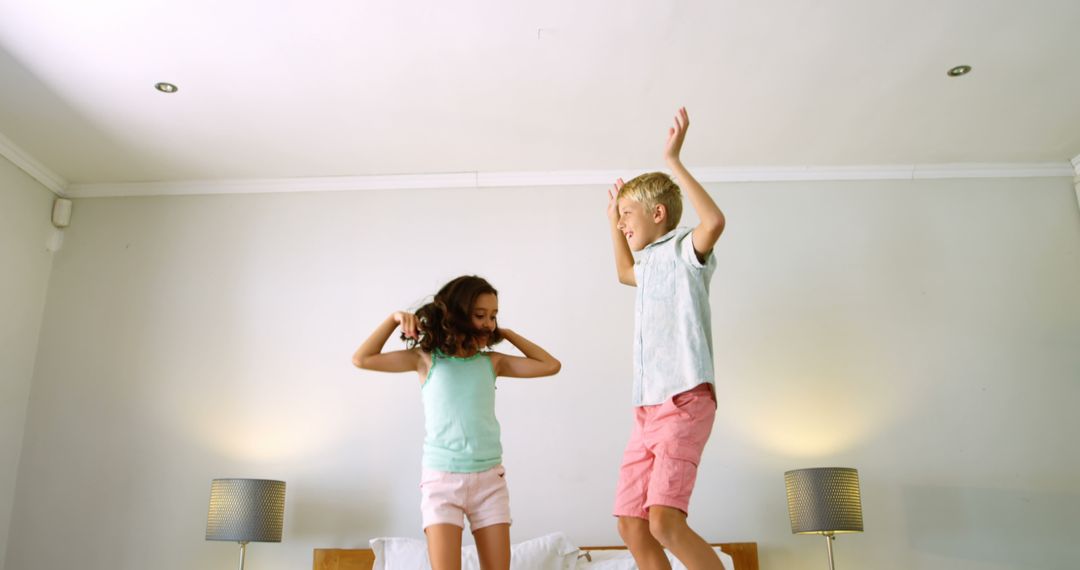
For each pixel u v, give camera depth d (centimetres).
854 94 335
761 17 285
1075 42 300
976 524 354
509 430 367
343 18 284
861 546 351
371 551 343
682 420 183
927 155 390
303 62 309
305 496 361
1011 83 328
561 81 323
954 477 361
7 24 285
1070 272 388
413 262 392
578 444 364
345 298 388
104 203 405
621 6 278
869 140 375
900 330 380
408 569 306
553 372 233
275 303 389
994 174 399
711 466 361
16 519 362
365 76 319
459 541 209
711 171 398
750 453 363
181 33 291
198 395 377
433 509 209
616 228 237
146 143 369
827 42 299
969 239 392
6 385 364
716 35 295
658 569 187
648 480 191
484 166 394
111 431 373
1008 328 380
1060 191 399
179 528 359
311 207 402
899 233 393
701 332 191
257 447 369
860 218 395
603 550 342
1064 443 365
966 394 372
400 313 218
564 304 383
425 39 296
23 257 377
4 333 364
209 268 395
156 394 378
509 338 236
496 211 398
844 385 373
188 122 352
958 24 290
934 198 398
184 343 385
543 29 291
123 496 364
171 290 392
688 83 325
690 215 393
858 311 383
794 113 350
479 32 292
